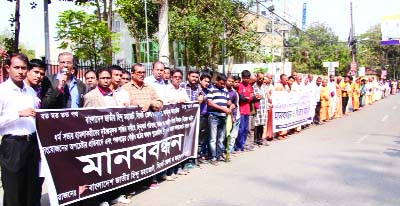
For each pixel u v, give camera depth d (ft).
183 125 25.53
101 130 18.40
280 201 19.70
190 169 26.86
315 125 52.95
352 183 22.93
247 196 20.56
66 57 18.04
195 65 74.54
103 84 19.44
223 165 28.02
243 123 33.09
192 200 19.94
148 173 21.52
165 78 25.07
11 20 37.45
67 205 18.15
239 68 105.09
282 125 41.09
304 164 27.94
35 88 16.56
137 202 19.70
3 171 15.16
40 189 16.47
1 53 30.12
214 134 28.53
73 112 16.98
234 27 69.15
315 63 154.81
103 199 19.48
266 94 36.22
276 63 111.96
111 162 18.95
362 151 32.73
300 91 46.62
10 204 15.30
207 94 28.43
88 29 40.86
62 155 16.49
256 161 29.27
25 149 15.19
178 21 60.59
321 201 19.65
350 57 159.22
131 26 71.31
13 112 14.84
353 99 75.46
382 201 19.63
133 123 20.47
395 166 27.20
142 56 86.89
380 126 50.62
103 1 52.65
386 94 149.79
